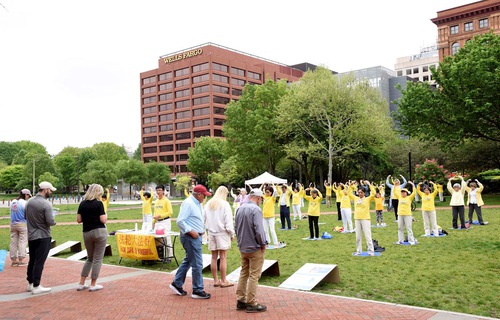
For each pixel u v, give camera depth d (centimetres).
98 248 849
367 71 10712
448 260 1048
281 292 812
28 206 852
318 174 6006
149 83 11588
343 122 4059
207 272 1030
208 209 863
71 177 9925
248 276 704
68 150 11788
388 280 873
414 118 3647
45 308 724
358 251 1189
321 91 4128
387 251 1216
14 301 780
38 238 841
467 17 7581
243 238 694
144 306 726
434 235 1489
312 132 4462
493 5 7212
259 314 668
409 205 1335
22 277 1031
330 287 841
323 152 4416
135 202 6328
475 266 970
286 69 11869
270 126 4869
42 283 942
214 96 10300
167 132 11181
